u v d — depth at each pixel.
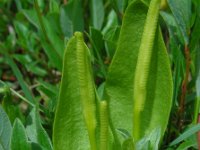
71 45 0.15
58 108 0.16
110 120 0.17
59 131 0.16
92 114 0.15
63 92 0.16
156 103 0.17
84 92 0.15
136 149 0.16
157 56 0.17
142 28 0.17
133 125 0.17
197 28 0.19
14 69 0.21
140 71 0.16
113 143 0.17
